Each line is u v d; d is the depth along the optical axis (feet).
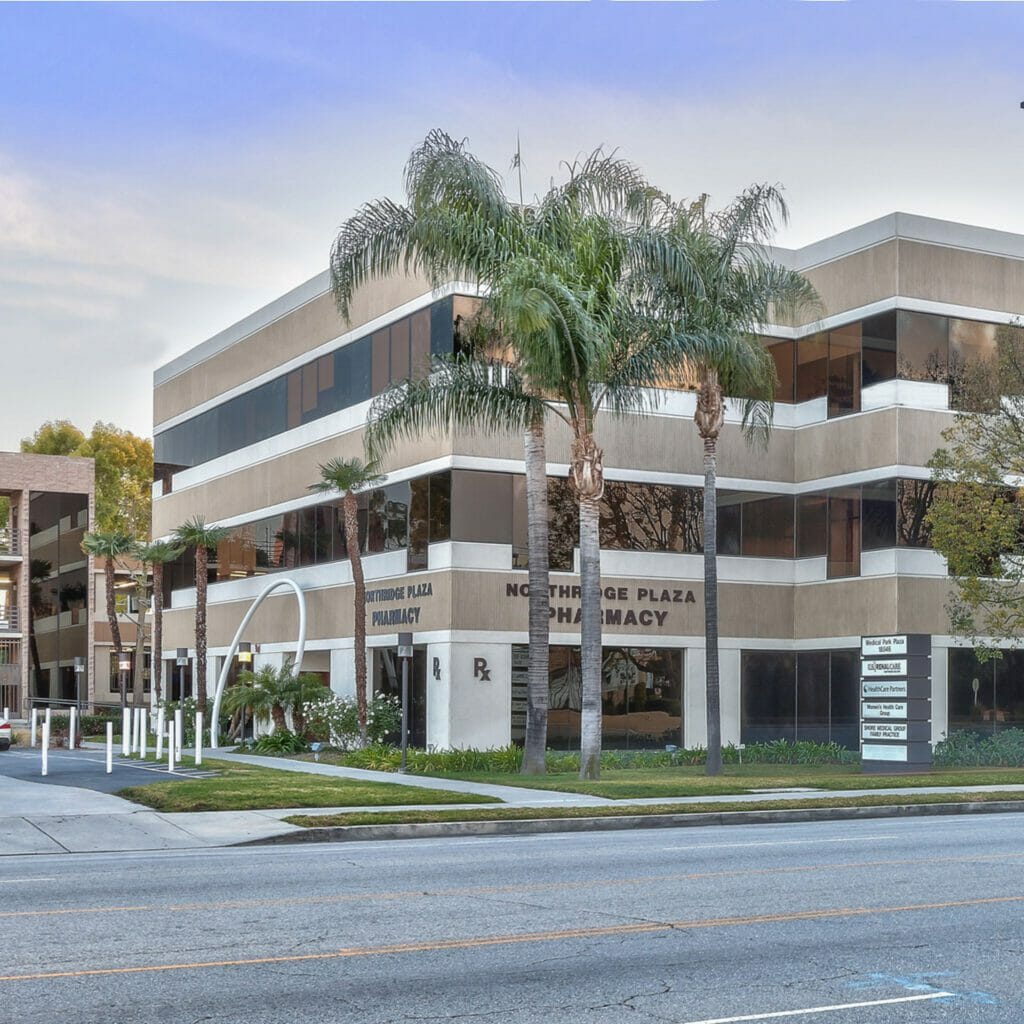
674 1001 26.02
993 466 109.91
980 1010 25.48
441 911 36.58
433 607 118.21
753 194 98.02
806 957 30.35
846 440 125.70
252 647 131.64
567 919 35.29
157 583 166.81
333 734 119.75
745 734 127.54
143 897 39.27
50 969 28.71
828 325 127.75
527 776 91.97
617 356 92.27
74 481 219.41
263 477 150.00
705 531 98.94
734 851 52.80
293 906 37.42
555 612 119.96
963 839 57.88
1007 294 126.41
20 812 64.95
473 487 117.80
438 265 94.99
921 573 120.78
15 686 213.05
